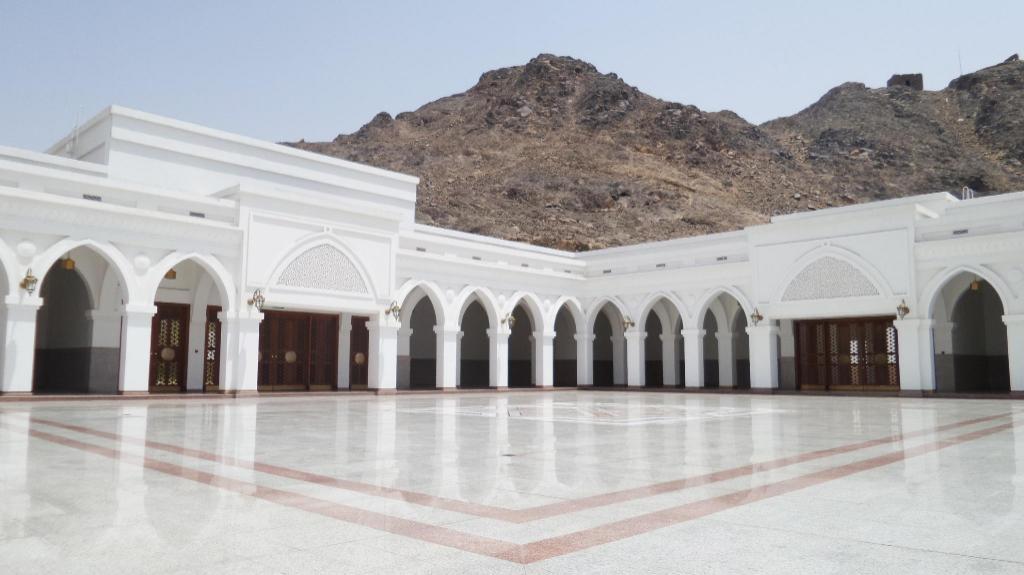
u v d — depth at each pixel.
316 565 3.28
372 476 5.73
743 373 30.06
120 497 4.84
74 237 16.42
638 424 10.91
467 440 8.48
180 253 18.09
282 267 19.67
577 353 29.02
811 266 22.94
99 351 19.14
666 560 3.37
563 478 5.64
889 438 8.75
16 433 9.02
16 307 15.59
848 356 23.50
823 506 4.56
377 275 21.78
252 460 6.67
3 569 3.20
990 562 3.33
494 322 25.69
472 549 3.56
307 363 22.41
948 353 22.00
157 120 20.59
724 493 5.01
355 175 24.89
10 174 16.06
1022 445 7.95
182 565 3.28
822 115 101.75
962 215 20.19
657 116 91.25
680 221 68.75
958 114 92.25
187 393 19.20
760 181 82.44
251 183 22.44
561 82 101.88
